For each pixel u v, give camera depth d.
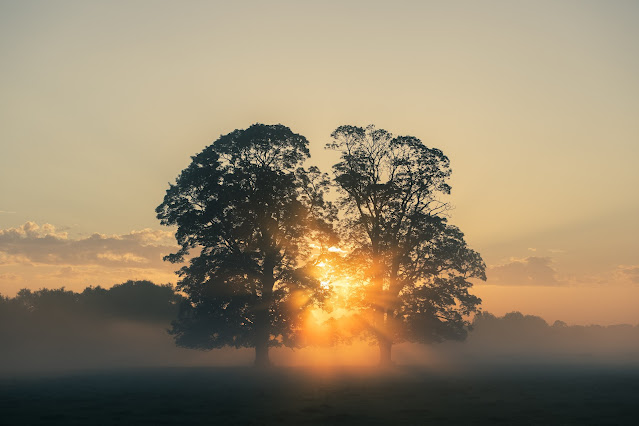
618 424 23.64
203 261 61.22
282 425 23.34
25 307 121.19
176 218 62.59
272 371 60.62
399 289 63.91
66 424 23.64
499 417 25.75
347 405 30.31
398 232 64.50
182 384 45.69
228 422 24.11
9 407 30.11
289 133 62.62
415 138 64.88
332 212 63.84
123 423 23.88
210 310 60.47
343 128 65.38
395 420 24.84
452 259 66.06
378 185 63.06
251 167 61.53
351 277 64.50
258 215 60.22
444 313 66.25
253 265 60.09
